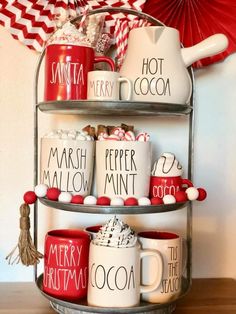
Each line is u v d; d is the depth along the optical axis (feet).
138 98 2.44
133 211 2.33
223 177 3.22
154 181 2.55
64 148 2.45
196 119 3.18
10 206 3.06
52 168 2.46
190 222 2.88
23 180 3.06
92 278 2.42
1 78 3.02
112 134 2.48
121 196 2.41
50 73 2.48
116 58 2.84
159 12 3.01
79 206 2.33
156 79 2.42
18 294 2.87
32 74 3.04
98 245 2.40
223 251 3.25
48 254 2.54
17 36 2.95
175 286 2.57
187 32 3.05
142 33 2.47
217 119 3.20
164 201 2.39
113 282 2.37
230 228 3.25
